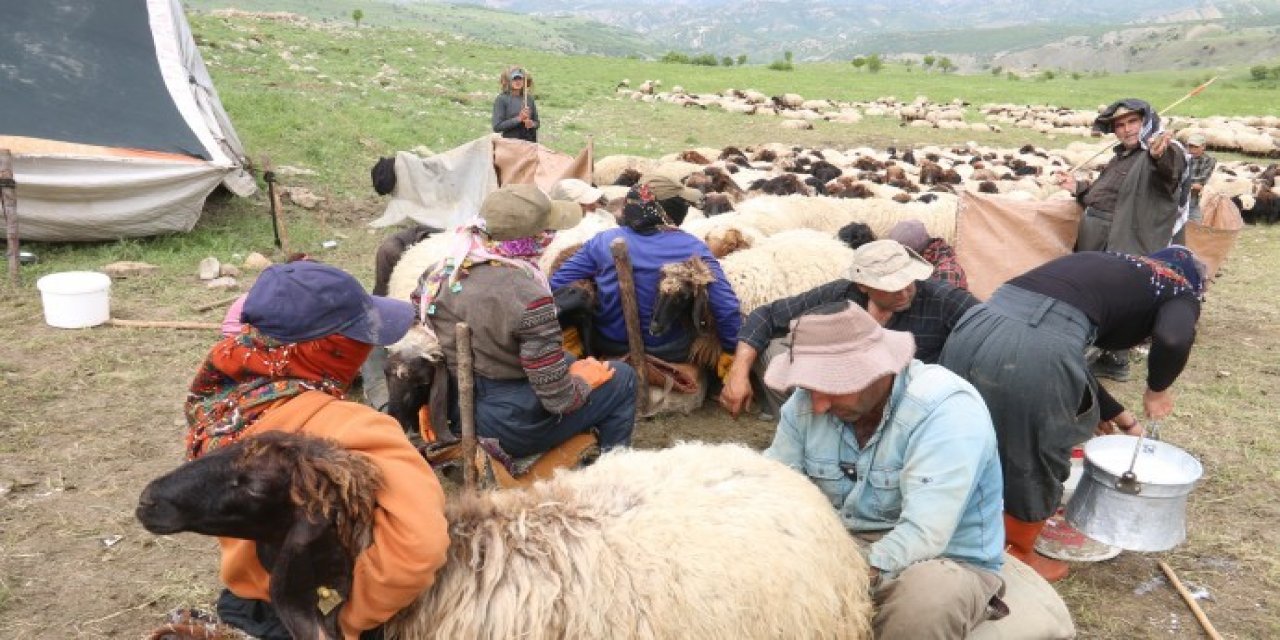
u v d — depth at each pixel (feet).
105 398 18.31
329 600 7.34
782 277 19.22
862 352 9.68
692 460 9.35
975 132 79.61
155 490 7.00
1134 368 22.74
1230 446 18.40
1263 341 25.23
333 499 7.09
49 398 18.11
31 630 11.80
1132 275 12.58
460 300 12.38
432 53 97.66
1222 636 12.52
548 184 31.76
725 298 17.65
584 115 71.72
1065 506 13.34
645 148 58.03
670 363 18.37
